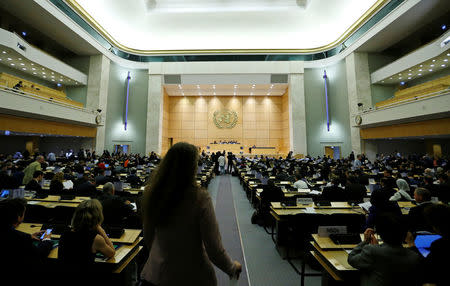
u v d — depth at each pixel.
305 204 3.89
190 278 0.95
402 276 1.36
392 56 17.48
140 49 20.72
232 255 3.65
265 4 18.47
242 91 22.81
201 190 1.05
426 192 2.85
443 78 12.61
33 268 1.62
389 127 14.54
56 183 4.39
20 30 15.48
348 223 3.07
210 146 23.25
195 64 20.09
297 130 19.45
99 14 17.11
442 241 1.29
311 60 19.91
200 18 19.12
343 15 17.45
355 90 17.06
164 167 1.03
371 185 5.04
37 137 19.02
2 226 1.52
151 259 1.01
